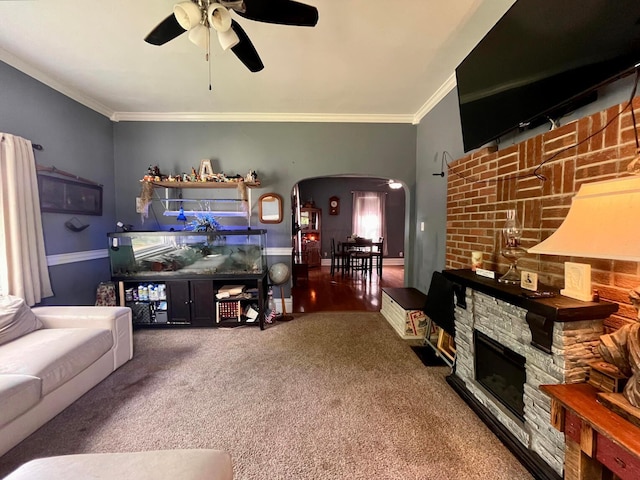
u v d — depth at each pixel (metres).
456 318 2.11
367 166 3.87
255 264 3.36
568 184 1.50
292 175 3.85
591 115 1.37
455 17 1.94
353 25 2.02
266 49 2.31
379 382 2.16
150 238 3.24
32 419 1.59
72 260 3.05
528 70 1.60
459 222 2.58
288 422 1.72
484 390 1.80
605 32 1.18
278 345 2.81
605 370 1.14
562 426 1.17
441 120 3.09
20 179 2.37
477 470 1.39
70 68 2.60
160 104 3.41
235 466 1.41
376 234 8.12
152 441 1.57
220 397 1.97
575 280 1.34
